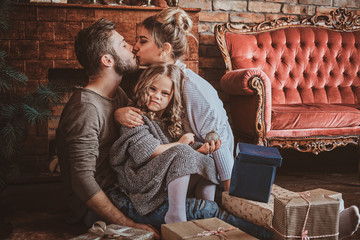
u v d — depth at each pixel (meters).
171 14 1.57
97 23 1.51
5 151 1.75
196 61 2.58
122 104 1.63
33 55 2.32
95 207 1.37
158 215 1.38
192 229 1.12
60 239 1.46
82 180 1.37
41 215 1.77
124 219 1.39
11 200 1.92
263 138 2.35
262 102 2.32
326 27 3.36
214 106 1.52
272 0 3.52
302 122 2.41
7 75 1.81
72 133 1.40
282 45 3.18
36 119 1.83
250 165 1.31
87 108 1.42
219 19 3.38
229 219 1.37
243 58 3.03
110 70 1.52
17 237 1.48
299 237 1.08
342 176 2.64
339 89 3.28
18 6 2.27
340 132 2.50
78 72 2.68
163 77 1.45
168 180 1.33
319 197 1.15
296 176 2.64
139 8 2.45
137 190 1.42
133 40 2.47
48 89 1.90
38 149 2.27
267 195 1.29
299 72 3.19
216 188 1.65
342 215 1.21
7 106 1.76
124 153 1.44
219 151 1.49
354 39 3.36
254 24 3.47
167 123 1.51
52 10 2.33
